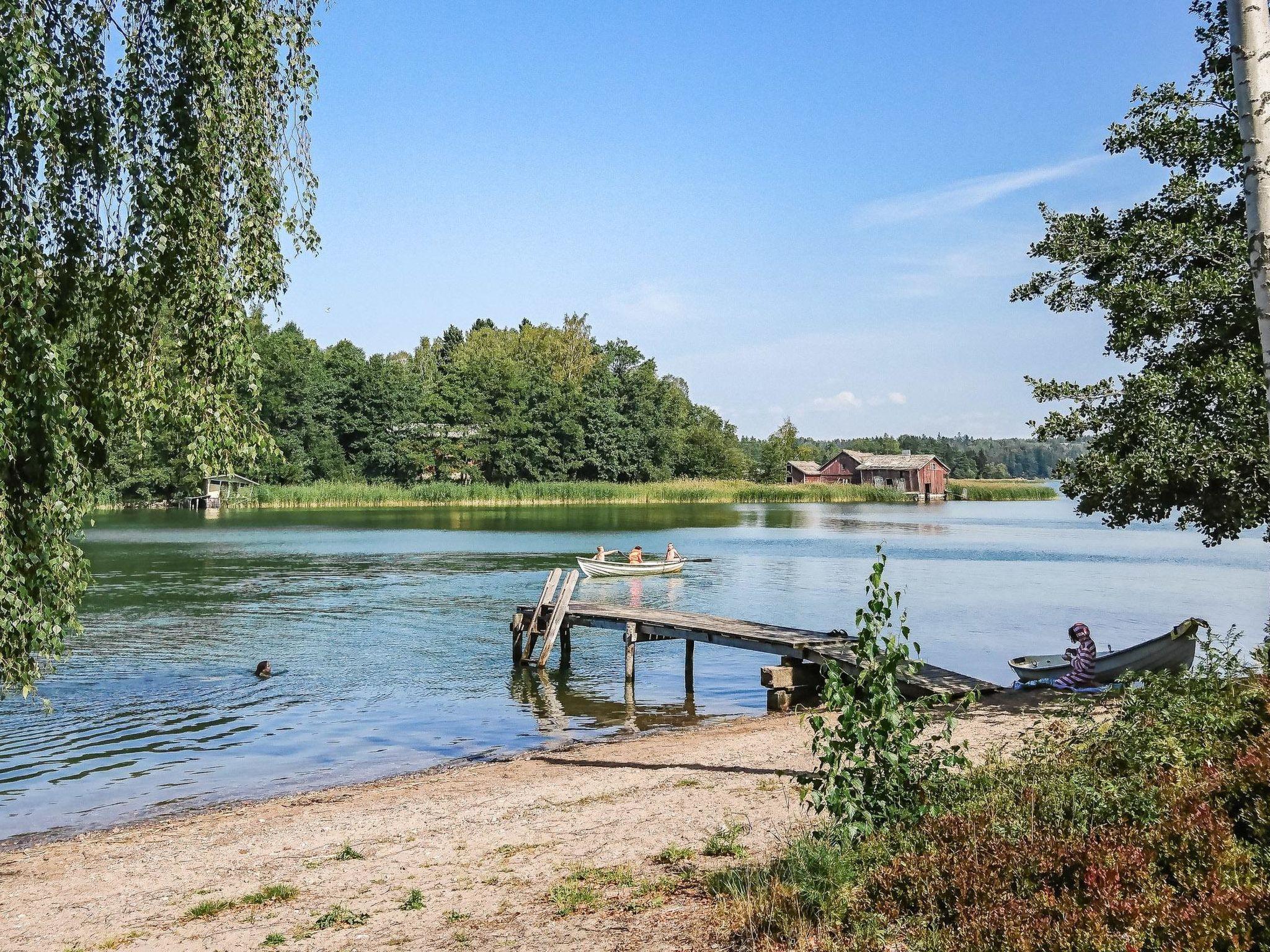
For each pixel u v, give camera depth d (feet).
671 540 189.88
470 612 97.71
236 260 28.86
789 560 152.87
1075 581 123.54
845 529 227.20
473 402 377.50
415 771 46.62
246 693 63.05
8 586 24.93
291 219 30.50
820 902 20.66
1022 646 78.79
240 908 27.04
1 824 38.78
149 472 270.87
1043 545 182.80
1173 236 43.52
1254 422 40.55
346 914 25.61
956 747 25.95
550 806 36.88
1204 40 45.80
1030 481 602.44
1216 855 18.49
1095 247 46.70
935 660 72.84
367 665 72.69
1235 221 45.27
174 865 32.04
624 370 457.27
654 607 103.45
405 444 354.33
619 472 394.93
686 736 51.98
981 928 17.63
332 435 347.56
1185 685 31.07
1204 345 43.83
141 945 24.57
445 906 25.86
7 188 25.29
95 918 27.09
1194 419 42.98
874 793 24.18
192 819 38.78
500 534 197.16
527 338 510.99
